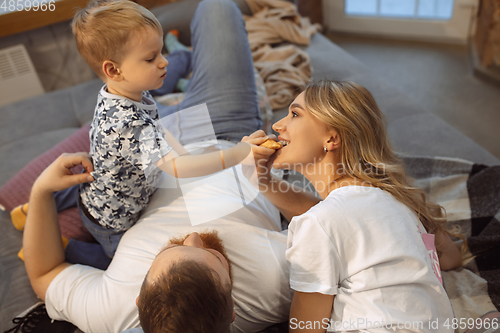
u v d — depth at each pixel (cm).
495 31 242
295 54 194
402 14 307
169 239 92
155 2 235
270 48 201
